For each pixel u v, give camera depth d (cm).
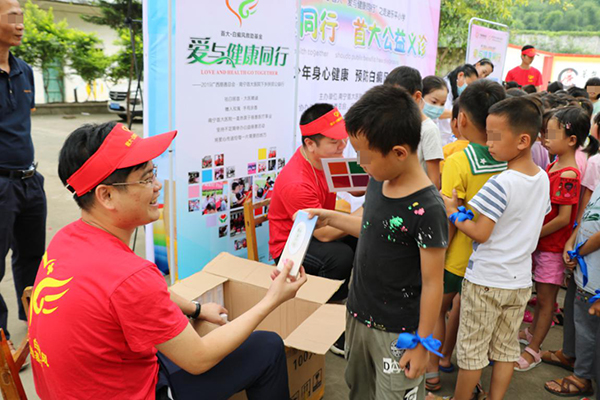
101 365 125
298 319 225
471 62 643
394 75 284
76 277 123
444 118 488
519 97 186
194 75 267
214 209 298
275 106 323
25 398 140
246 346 167
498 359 206
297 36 331
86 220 136
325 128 255
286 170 273
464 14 1201
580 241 226
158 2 281
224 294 239
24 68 258
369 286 158
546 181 193
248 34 290
